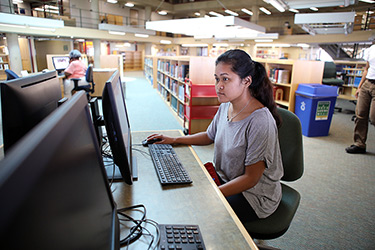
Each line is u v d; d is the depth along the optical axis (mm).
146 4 17000
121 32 13328
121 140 923
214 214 944
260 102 1276
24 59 14844
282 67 5344
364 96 3438
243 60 1170
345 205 2301
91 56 17391
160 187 1115
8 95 743
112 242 606
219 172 1417
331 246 1786
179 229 843
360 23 11055
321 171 3014
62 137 418
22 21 6004
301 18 5344
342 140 4230
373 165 3215
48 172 345
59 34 12609
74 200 432
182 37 19250
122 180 1170
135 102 6914
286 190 1485
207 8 16484
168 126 4707
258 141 1164
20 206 264
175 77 5367
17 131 772
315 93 4199
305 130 4422
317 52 16875
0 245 218
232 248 787
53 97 1075
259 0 14062
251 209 1247
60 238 354
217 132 1441
